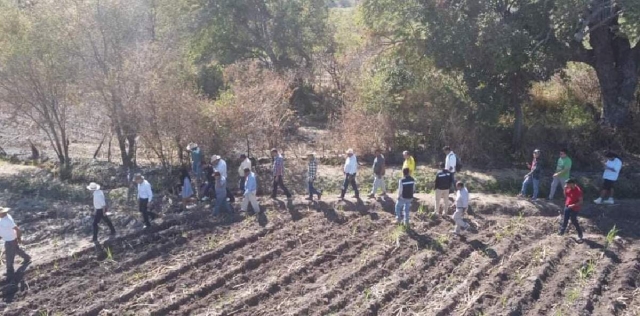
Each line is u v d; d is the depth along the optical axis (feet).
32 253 52.24
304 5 109.09
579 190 50.72
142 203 55.16
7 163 76.79
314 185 67.21
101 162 73.97
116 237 54.34
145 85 67.46
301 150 78.43
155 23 86.79
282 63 109.09
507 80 71.20
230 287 45.34
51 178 71.20
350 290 44.09
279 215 58.54
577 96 83.20
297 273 47.06
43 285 46.09
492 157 72.43
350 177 60.64
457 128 72.28
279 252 50.93
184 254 50.78
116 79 67.36
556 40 68.44
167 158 73.46
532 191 63.77
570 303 41.68
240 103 72.23
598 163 69.72
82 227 57.52
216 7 102.27
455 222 54.24
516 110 72.95
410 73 74.18
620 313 40.93
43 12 68.59
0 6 73.82
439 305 41.91
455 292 43.45
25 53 68.23
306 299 42.96
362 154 73.97
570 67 87.40
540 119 78.69
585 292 42.86
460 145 72.43
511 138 75.05
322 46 111.04
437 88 74.64
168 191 66.85
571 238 51.62
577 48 71.56
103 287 45.70
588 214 56.34
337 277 46.16
